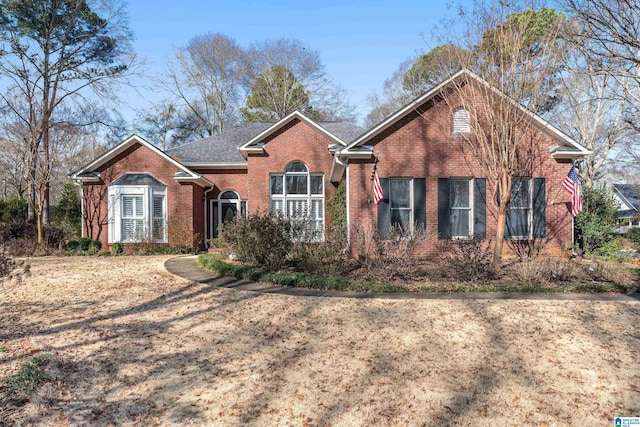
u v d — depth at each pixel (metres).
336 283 10.23
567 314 7.89
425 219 15.10
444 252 14.05
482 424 4.36
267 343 6.58
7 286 10.36
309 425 4.36
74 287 10.91
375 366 5.67
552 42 11.55
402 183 15.27
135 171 20.19
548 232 15.15
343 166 16.27
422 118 15.18
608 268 11.81
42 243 19.44
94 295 9.95
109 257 17.88
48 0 24.77
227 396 4.95
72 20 25.53
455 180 15.30
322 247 12.71
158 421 4.45
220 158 22.72
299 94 43.50
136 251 19.16
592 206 17.47
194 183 20.56
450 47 13.02
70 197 28.42
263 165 20.47
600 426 4.32
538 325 7.26
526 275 10.71
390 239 11.58
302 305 8.71
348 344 6.46
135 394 5.02
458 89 13.09
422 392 4.98
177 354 6.20
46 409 4.66
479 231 15.00
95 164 20.00
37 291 10.46
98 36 26.86
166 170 20.30
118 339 6.83
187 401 4.85
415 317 7.74
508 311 8.09
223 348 6.40
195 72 42.56
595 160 29.00
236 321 7.72
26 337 6.93
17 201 28.08
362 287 10.06
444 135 15.17
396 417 4.48
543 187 15.14
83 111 27.19
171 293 10.03
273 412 4.60
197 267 14.12
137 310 8.57
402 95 37.44
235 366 5.75
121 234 19.70
